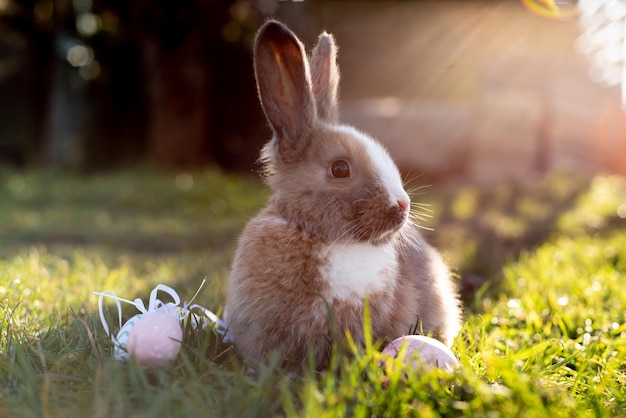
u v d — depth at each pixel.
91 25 3.64
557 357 0.63
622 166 2.25
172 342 0.56
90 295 0.82
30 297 0.79
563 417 0.46
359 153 0.60
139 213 2.12
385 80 2.78
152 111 3.23
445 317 0.68
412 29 2.69
